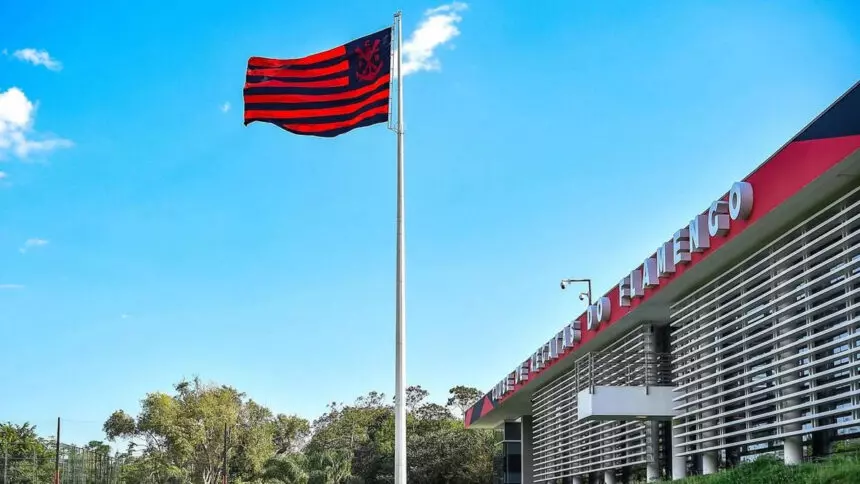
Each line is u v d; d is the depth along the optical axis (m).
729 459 24.91
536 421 49.28
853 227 18.28
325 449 92.38
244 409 95.06
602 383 34.69
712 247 22.52
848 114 16.28
